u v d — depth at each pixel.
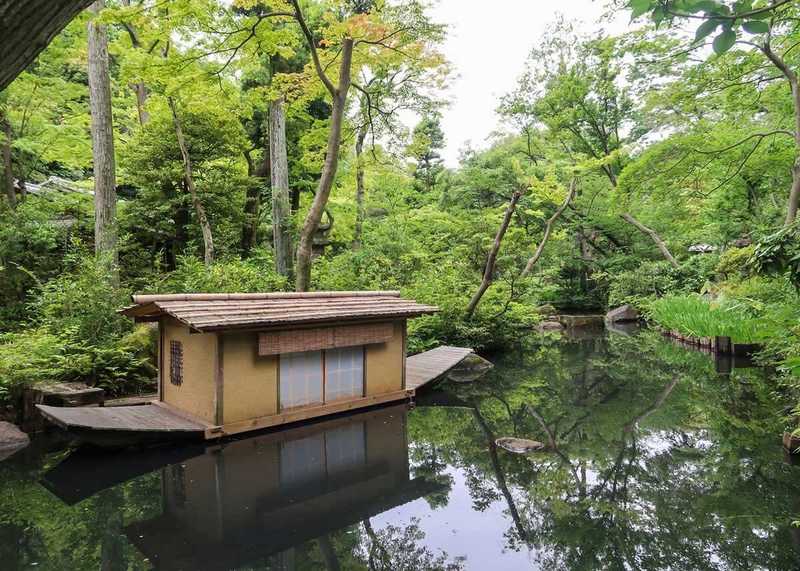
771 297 8.47
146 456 5.80
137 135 13.88
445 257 16.36
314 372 7.27
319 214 9.34
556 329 19.06
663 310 15.95
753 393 8.66
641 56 13.48
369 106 11.61
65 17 1.56
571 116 19.92
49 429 6.62
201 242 14.14
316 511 4.52
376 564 3.63
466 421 7.47
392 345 8.37
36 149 14.75
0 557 3.72
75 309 8.59
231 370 6.30
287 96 11.45
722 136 12.60
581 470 5.49
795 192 11.36
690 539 3.95
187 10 8.17
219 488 4.98
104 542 3.94
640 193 14.55
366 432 6.86
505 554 3.80
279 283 11.57
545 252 22.62
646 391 9.16
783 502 4.55
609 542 3.93
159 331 7.31
